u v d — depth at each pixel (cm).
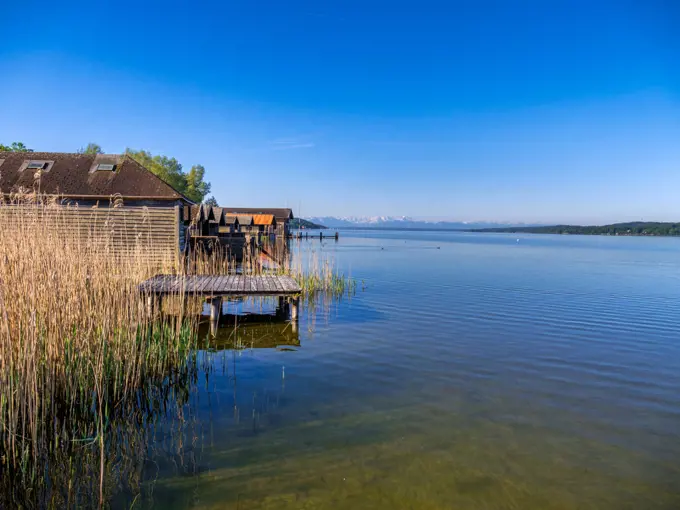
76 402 695
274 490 518
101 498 480
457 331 1313
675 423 728
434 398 805
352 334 1262
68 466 556
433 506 497
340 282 2133
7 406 557
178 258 1831
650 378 939
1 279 629
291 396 799
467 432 676
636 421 732
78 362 719
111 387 752
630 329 1370
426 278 2619
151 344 895
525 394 837
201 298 1269
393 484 536
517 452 620
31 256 716
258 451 603
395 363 1001
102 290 908
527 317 1527
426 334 1271
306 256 4125
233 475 546
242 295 1252
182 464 568
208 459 580
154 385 814
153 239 1902
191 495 504
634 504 513
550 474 568
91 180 2302
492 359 1047
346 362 1002
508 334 1288
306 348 1112
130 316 880
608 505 509
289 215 8131
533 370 977
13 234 746
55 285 724
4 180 2219
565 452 625
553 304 1775
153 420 692
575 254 5481
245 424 684
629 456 619
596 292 2108
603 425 714
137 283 1139
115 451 596
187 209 2627
